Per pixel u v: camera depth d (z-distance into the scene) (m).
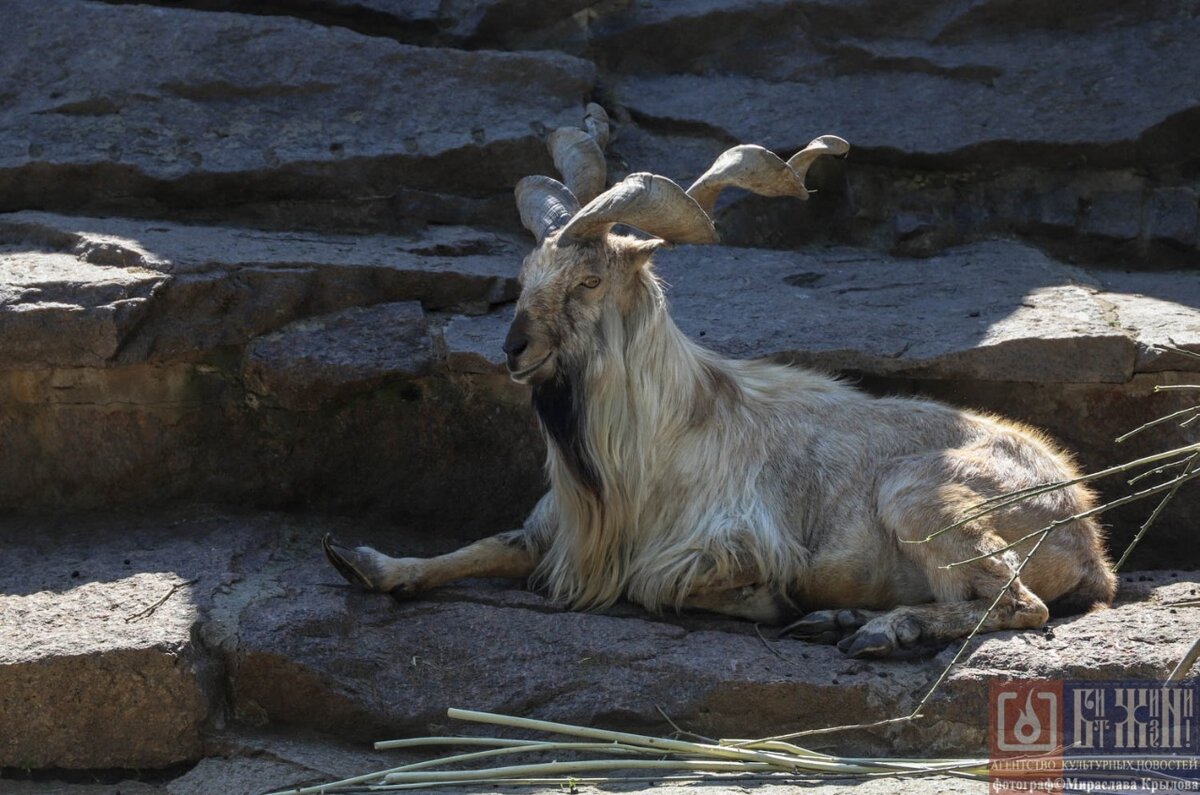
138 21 14.10
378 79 14.00
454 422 11.20
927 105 14.54
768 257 13.38
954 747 8.38
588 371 9.21
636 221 8.84
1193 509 11.01
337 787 8.16
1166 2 15.10
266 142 13.41
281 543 10.41
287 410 11.16
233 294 11.06
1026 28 15.12
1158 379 10.81
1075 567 9.45
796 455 9.73
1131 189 14.07
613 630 9.00
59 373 10.81
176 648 8.60
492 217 13.80
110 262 11.36
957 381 10.98
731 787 7.87
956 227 14.08
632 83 15.17
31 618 8.99
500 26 15.14
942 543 9.12
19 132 13.23
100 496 11.12
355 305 11.55
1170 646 8.56
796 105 14.67
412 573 9.39
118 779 8.75
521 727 8.52
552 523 9.97
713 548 9.28
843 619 9.11
